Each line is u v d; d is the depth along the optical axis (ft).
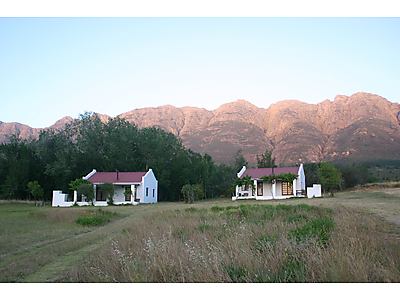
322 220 45.62
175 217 65.62
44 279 27.53
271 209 70.28
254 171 160.45
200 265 24.29
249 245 29.32
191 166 188.75
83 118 200.64
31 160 177.17
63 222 70.79
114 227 62.08
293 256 25.00
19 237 50.08
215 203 127.13
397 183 175.83
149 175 162.61
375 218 55.42
